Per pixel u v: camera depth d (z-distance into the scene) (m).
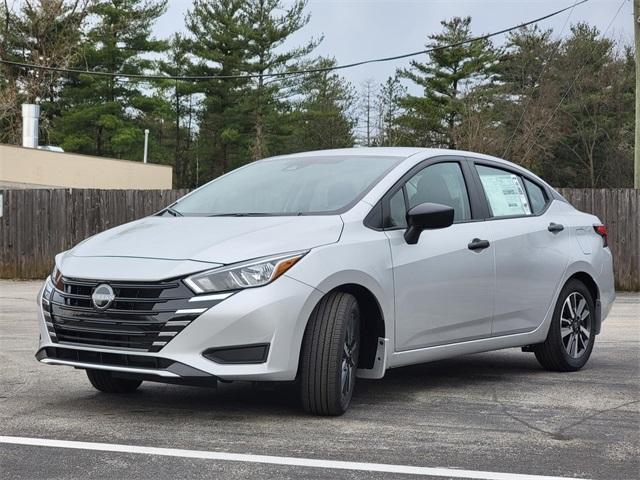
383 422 4.99
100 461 4.10
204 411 5.25
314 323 4.97
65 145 48.09
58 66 46.88
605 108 48.97
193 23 49.06
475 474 3.96
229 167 53.12
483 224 6.26
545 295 6.69
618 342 8.89
